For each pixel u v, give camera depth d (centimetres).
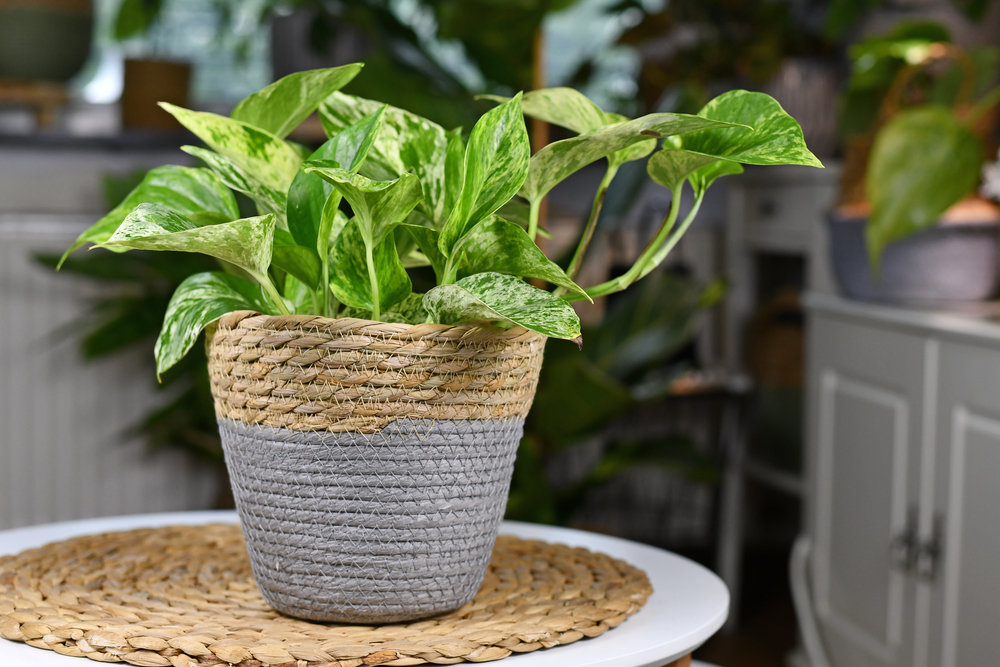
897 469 135
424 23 213
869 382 145
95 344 174
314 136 194
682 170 57
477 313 49
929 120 125
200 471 201
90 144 195
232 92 236
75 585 63
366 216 50
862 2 162
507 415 56
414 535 54
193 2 231
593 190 224
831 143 181
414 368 52
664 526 229
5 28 190
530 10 149
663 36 215
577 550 75
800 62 182
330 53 201
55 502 194
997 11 152
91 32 202
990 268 131
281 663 49
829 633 156
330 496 54
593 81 232
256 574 58
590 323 188
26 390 190
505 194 51
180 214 53
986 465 115
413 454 53
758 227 205
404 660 50
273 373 53
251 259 51
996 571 112
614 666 51
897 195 125
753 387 204
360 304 54
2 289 187
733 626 206
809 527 164
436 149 58
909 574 131
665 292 176
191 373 180
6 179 193
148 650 51
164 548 74
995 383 113
